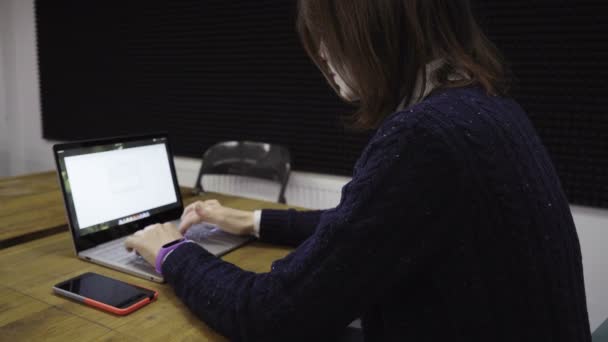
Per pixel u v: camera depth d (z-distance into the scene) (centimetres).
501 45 217
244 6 283
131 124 344
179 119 321
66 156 107
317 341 63
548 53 207
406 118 58
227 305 70
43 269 100
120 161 121
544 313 57
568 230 64
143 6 325
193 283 77
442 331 58
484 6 219
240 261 109
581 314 63
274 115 283
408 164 55
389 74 61
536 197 58
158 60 324
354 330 91
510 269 56
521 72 214
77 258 107
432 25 60
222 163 250
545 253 58
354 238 57
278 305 63
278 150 244
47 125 390
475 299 56
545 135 213
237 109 297
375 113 64
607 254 205
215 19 295
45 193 173
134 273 97
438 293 58
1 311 80
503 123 60
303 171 281
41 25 378
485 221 55
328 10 60
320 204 275
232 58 293
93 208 111
